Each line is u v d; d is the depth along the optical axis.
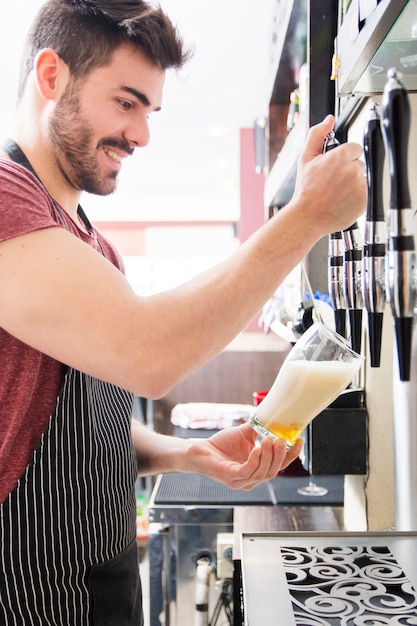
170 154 6.19
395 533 0.88
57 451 0.92
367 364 1.32
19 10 3.00
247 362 2.99
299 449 0.96
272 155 2.54
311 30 1.33
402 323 0.50
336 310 0.85
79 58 0.88
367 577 0.75
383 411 1.31
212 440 1.13
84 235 1.10
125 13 0.88
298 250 0.76
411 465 1.04
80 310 0.72
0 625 0.90
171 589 1.52
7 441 0.87
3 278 0.74
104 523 0.99
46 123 0.94
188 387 3.00
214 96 4.30
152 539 1.53
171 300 0.74
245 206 5.18
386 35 0.73
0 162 0.84
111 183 1.00
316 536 0.87
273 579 0.74
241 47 3.41
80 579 0.95
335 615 0.66
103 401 1.05
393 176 0.49
